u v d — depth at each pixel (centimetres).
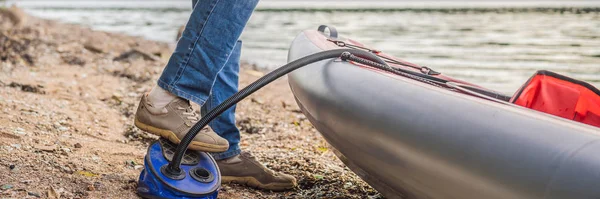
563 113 197
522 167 146
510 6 4453
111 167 270
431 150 168
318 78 224
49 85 495
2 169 238
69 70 612
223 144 220
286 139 400
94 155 288
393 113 183
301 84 234
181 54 209
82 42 945
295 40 297
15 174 235
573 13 3008
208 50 209
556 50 1280
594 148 139
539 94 201
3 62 587
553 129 149
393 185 196
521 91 202
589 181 134
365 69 210
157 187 212
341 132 204
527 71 963
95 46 823
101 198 222
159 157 216
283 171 301
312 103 221
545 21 2359
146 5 4003
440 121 169
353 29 1864
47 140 303
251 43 1330
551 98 198
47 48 761
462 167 159
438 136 167
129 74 630
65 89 492
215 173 222
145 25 1803
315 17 2706
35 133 313
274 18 2555
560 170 140
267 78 203
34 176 237
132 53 770
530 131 151
